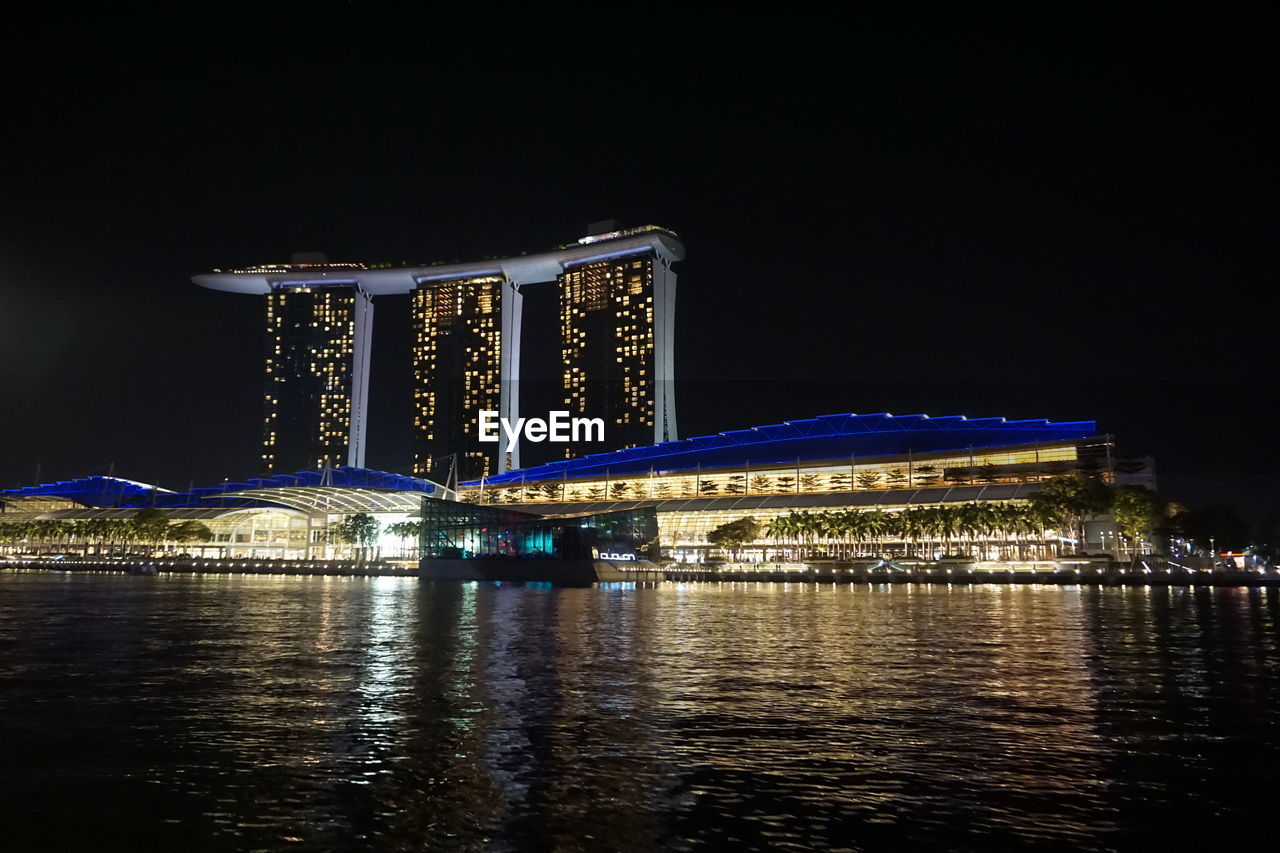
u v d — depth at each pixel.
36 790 16.92
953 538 157.62
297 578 148.75
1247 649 39.06
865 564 148.25
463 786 17.27
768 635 45.03
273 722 22.59
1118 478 184.75
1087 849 14.20
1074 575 122.25
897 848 14.22
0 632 45.03
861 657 35.91
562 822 15.29
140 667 32.28
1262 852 14.07
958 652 37.75
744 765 18.77
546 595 88.94
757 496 195.75
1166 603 76.31
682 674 30.84
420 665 33.00
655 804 16.25
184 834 14.69
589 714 23.73
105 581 127.19
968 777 17.94
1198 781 17.69
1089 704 25.39
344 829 14.93
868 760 19.19
